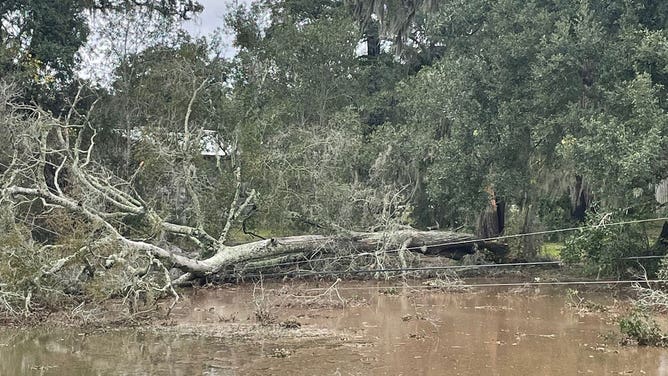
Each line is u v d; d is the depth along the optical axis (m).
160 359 8.48
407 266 17.20
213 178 17.67
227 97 20.00
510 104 17.08
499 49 17.22
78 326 10.81
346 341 9.62
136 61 21.08
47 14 20.14
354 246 16.95
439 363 8.27
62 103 20.48
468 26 19.30
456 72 18.09
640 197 15.08
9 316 11.36
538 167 18.50
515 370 7.93
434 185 18.55
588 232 15.05
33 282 11.57
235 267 16.00
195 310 12.47
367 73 25.42
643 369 8.01
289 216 17.12
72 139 19.39
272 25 24.77
